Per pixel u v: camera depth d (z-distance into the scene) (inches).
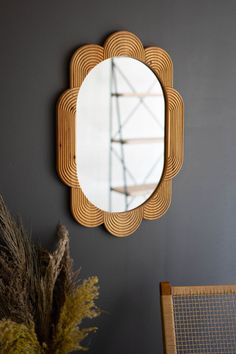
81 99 79.0
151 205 85.0
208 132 88.7
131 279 85.8
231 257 92.0
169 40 84.7
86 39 79.2
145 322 87.3
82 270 82.7
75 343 69.2
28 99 77.1
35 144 78.0
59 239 74.0
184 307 87.9
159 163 85.3
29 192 78.4
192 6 85.7
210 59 87.7
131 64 81.7
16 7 75.3
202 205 89.4
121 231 83.3
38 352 67.7
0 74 75.5
